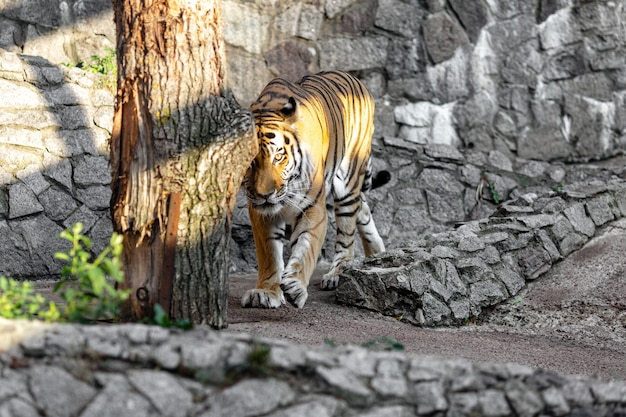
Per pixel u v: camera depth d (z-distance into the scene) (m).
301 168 10.66
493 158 17.80
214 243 8.15
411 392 5.92
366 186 14.04
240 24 17.00
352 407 5.77
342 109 12.66
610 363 9.48
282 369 5.78
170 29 7.89
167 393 5.55
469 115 18.00
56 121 13.57
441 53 17.89
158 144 7.87
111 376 5.56
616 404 6.38
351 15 17.59
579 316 11.33
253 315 10.02
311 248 10.79
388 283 11.02
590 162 18.23
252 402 5.62
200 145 8.00
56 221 13.42
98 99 14.10
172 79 7.91
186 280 7.99
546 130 18.16
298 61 17.36
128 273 7.91
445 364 6.13
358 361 5.96
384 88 17.81
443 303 11.04
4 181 12.99
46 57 15.82
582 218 13.26
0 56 13.19
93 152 13.90
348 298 11.26
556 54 18.20
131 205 7.88
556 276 12.38
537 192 17.67
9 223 12.98
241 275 14.77
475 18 17.95
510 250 12.38
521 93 18.16
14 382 5.45
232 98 8.45
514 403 6.11
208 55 8.10
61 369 5.55
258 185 10.12
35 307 6.62
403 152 17.17
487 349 9.51
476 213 17.20
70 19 15.98
